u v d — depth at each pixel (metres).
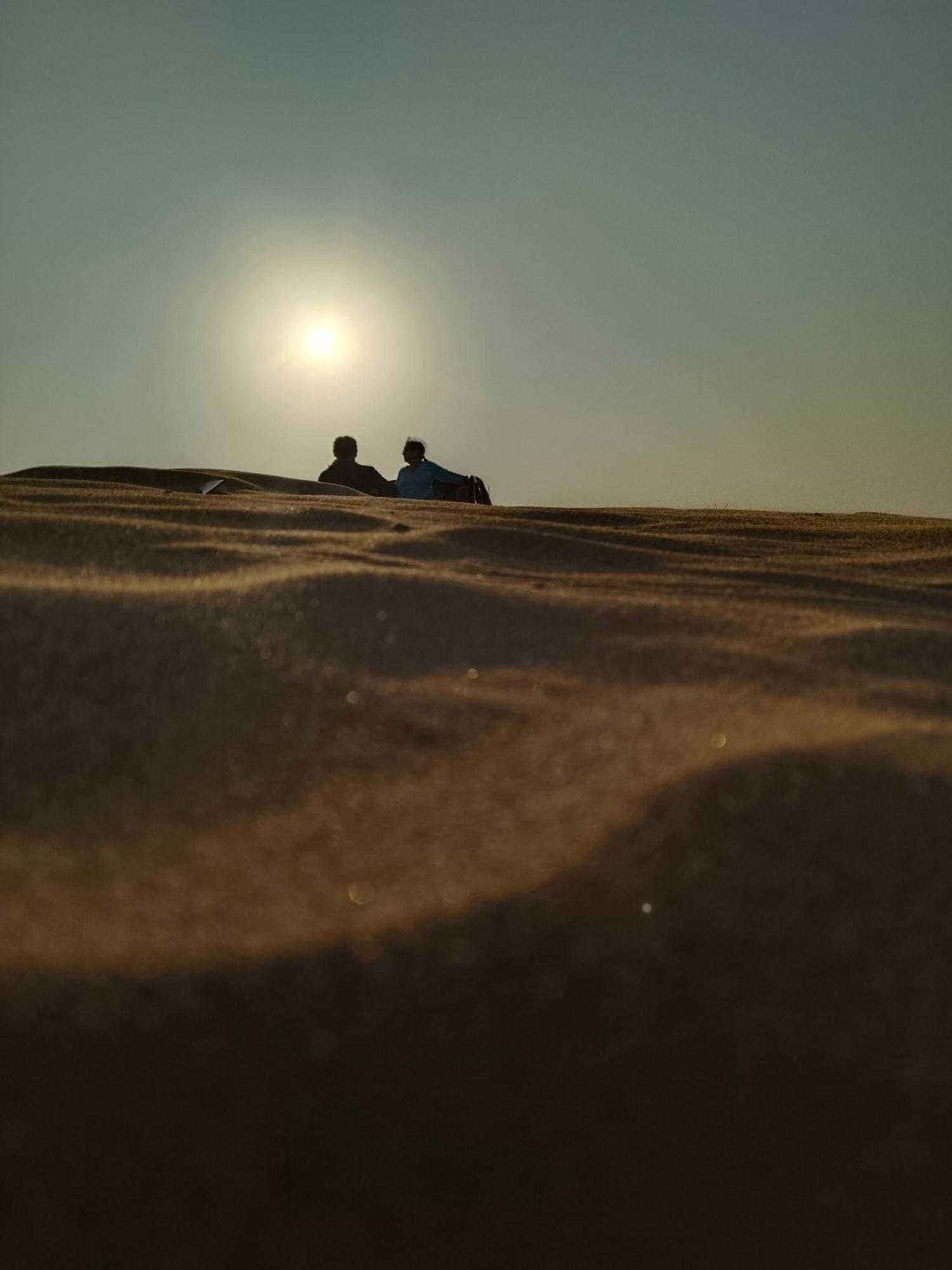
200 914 1.16
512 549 3.04
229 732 1.58
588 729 1.60
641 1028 1.03
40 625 1.87
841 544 3.85
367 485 9.26
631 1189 0.90
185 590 2.15
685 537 3.79
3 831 1.32
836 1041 1.01
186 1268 0.84
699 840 1.24
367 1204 0.89
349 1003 1.04
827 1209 0.89
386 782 1.46
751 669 1.87
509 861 1.25
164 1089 0.95
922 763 1.35
